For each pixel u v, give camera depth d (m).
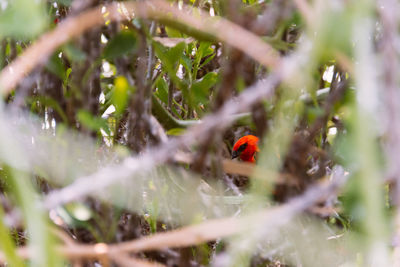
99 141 3.07
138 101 2.42
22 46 3.16
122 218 2.87
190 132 1.55
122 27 2.95
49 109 3.14
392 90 0.98
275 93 1.80
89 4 1.74
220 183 2.34
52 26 2.61
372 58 1.04
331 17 0.98
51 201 1.42
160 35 4.02
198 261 2.72
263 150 1.56
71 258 1.56
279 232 2.78
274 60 1.30
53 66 2.16
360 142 0.91
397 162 0.97
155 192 2.70
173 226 2.74
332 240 2.92
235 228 1.41
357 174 1.31
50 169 2.45
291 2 1.41
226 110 1.44
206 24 1.66
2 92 1.14
